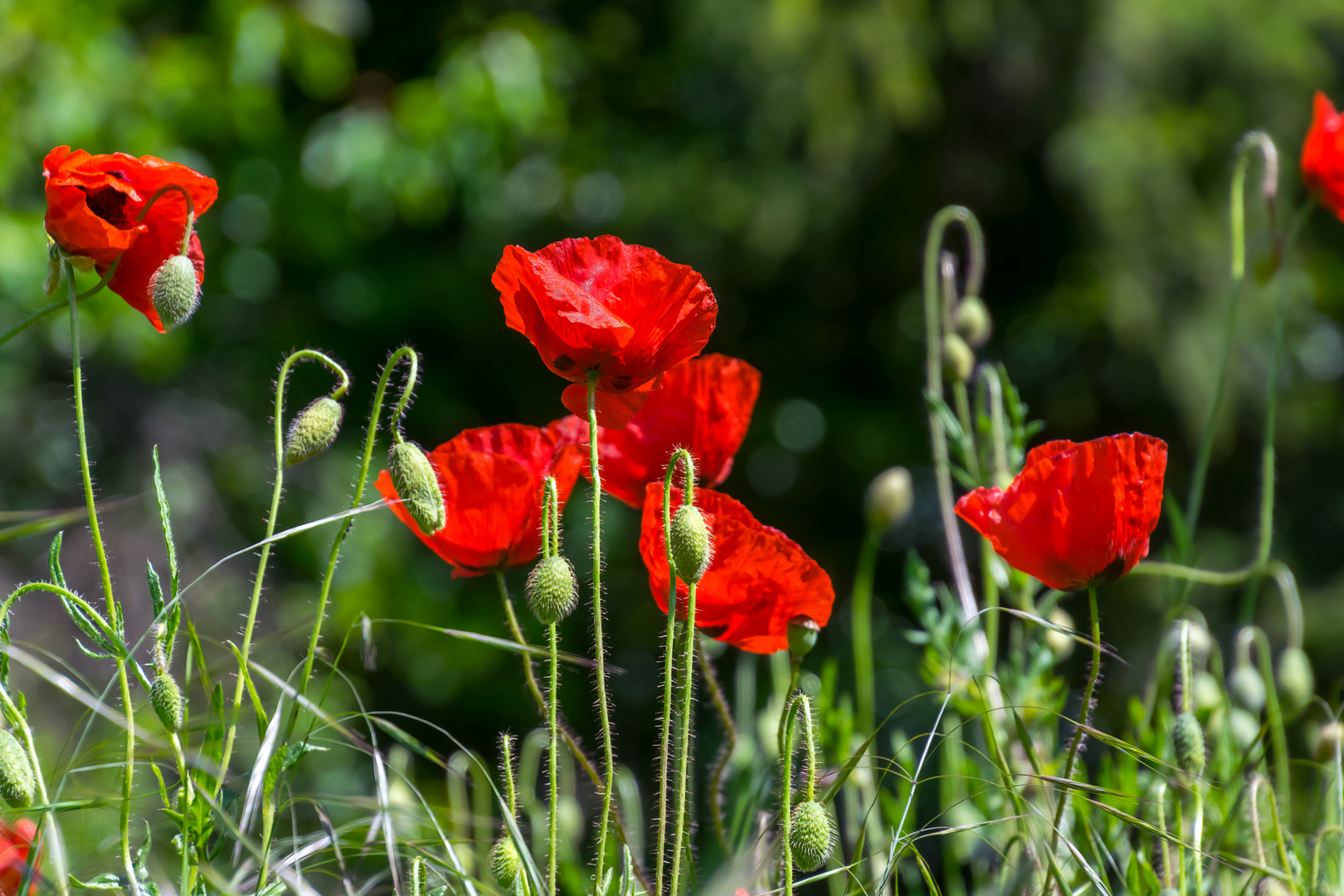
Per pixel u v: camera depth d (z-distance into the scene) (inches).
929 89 299.7
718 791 60.6
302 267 325.1
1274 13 304.8
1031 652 80.4
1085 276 318.7
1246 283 296.7
